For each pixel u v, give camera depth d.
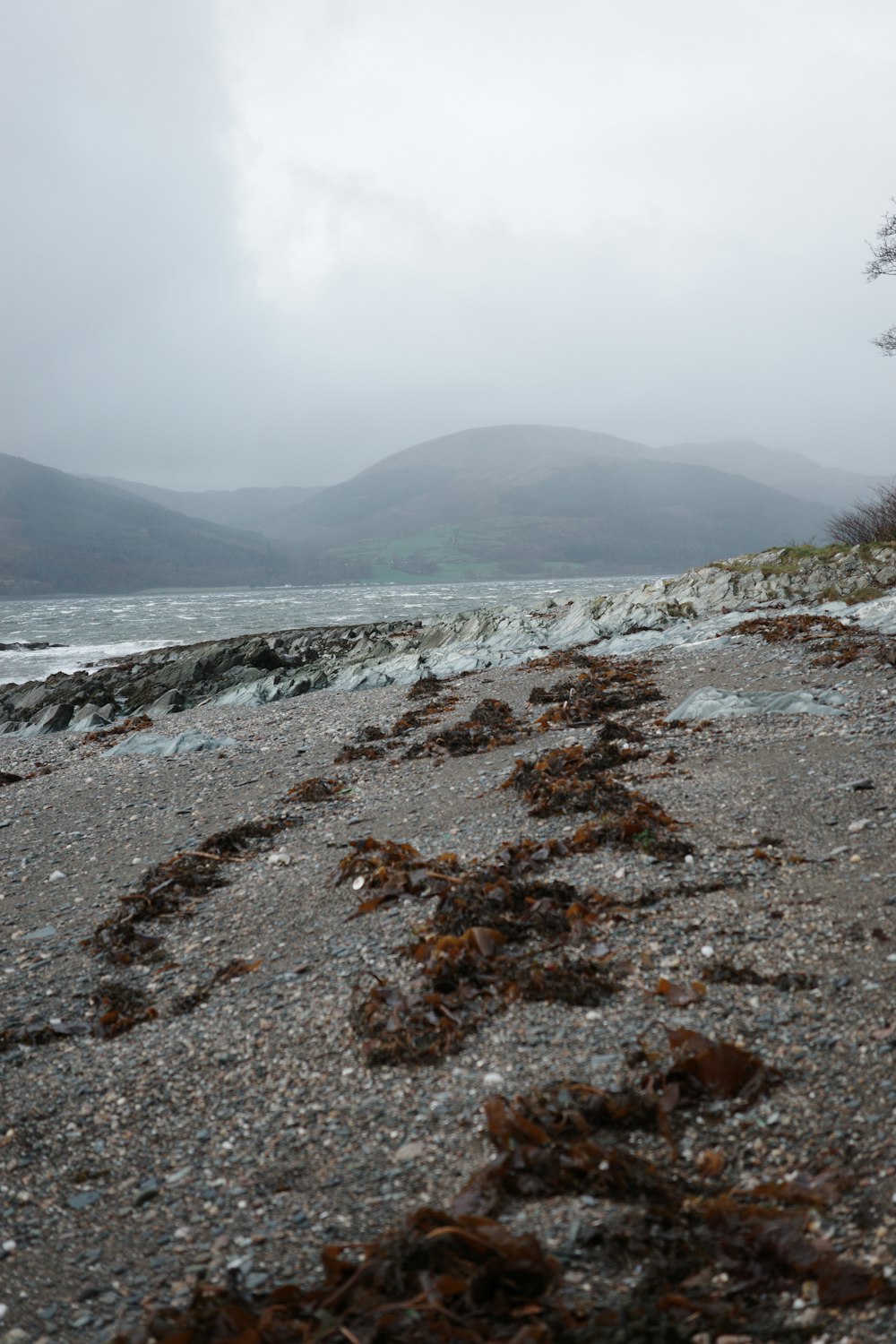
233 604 106.38
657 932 6.00
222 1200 4.20
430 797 9.98
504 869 7.20
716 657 16.59
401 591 153.38
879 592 22.05
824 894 6.21
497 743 11.98
